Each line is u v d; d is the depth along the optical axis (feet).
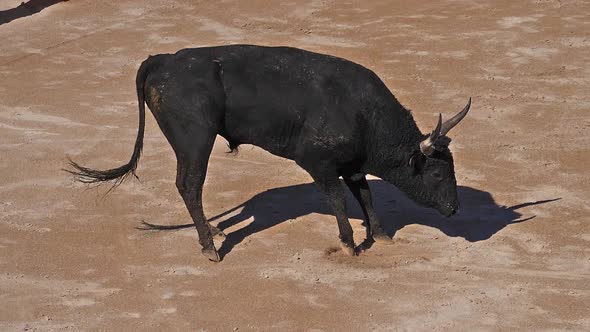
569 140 163.12
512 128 168.55
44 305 114.42
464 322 110.22
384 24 222.28
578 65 196.75
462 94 183.93
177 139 121.39
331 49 207.82
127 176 149.69
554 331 108.37
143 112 123.95
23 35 218.38
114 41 214.90
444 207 122.83
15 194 143.43
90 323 110.73
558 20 221.87
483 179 148.97
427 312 112.16
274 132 121.90
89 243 129.29
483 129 168.25
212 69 120.37
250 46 123.85
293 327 109.09
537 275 120.67
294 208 139.54
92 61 203.72
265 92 120.06
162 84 120.57
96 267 123.24
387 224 135.03
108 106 180.14
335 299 114.93
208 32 219.41
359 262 124.06
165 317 111.65
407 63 199.82
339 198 123.65
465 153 158.61
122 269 122.72
